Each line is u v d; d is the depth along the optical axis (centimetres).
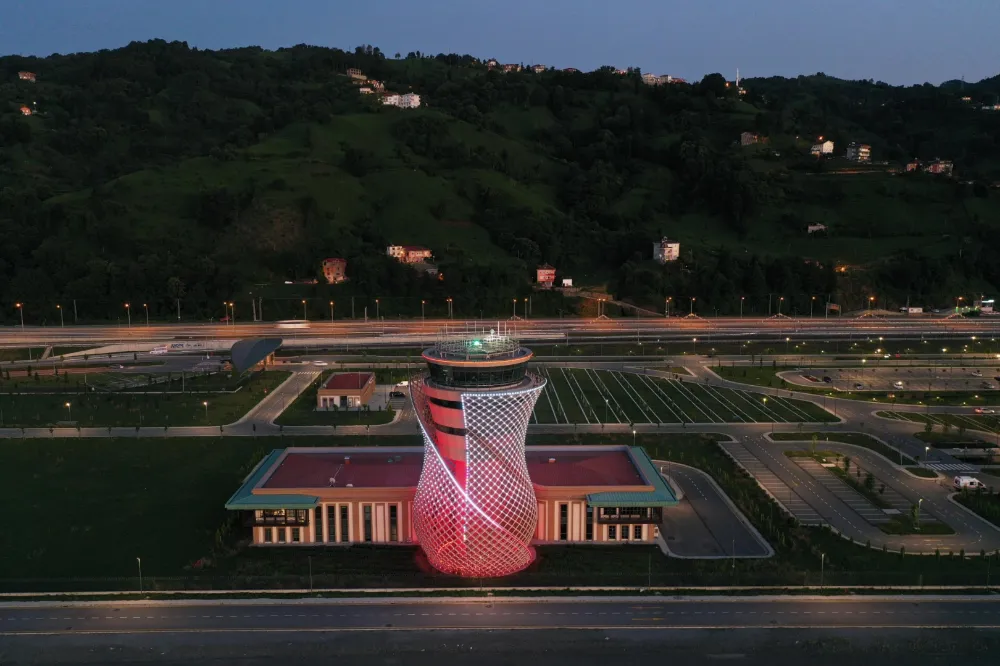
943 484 14462
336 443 16938
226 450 16375
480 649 8806
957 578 10544
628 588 10212
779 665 8494
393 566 11006
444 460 10356
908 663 8512
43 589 10169
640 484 12050
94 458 15738
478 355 10019
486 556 10388
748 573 10712
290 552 11512
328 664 8506
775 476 14925
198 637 9038
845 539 11906
